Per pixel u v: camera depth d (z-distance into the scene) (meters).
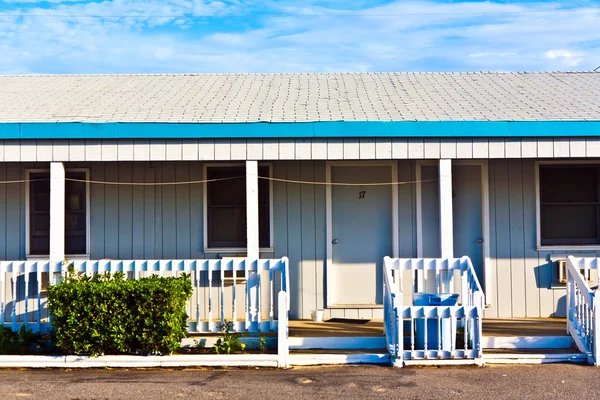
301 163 11.86
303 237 11.84
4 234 11.80
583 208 11.95
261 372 8.97
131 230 11.82
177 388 8.09
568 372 8.78
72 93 12.73
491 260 11.82
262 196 11.85
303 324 11.13
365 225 11.93
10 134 10.27
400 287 11.59
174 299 9.30
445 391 7.89
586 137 10.32
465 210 11.95
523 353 9.51
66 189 11.84
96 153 10.34
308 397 7.67
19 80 14.09
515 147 10.33
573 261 9.98
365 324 11.12
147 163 11.84
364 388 8.04
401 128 10.23
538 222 11.84
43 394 7.85
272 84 13.55
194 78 14.27
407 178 11.89
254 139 10.33
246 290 10.07
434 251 11.84
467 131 10.24
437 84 13.45
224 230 11.90
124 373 8.95
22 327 9.80
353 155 10.31
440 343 9.17
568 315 10.12
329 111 10.98
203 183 11.80
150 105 11.60
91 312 9.21
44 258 11.74
